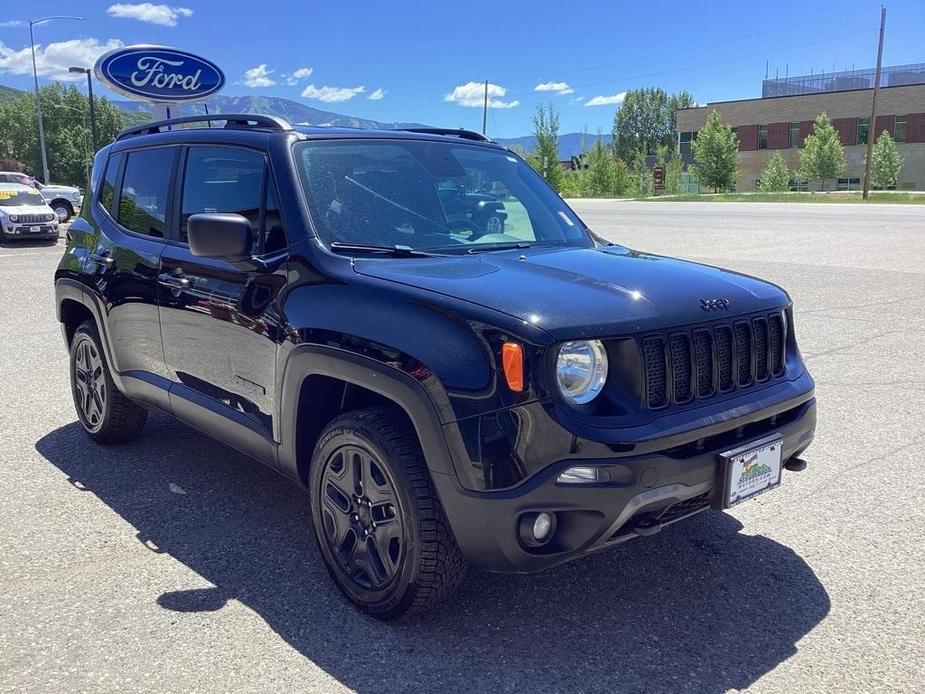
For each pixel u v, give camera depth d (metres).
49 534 4.02
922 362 7.34
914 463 4.94
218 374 3.92
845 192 57.66
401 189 3.91
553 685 2.83
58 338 8.86
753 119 72.25
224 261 3.83
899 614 3.28
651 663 2.96
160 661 2.96
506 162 4.61
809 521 4.16
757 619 3.25
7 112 98.06
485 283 3.06
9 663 2.95
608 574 3.62
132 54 18.67
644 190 64.38
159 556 3.80
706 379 3.09
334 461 3.33
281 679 2.86
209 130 4.29
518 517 2.76
